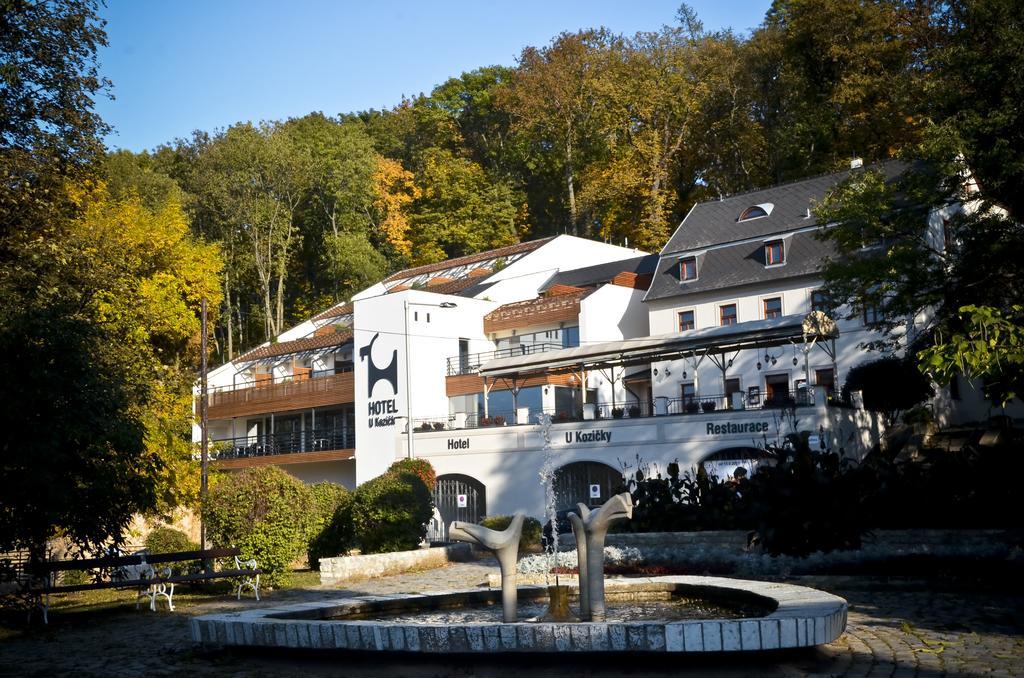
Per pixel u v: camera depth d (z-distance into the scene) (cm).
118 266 2469
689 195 7044
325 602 1233
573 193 7644
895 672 888
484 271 6259
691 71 6750
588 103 7269
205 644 1157
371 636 954
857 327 4128
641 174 6700
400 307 5084
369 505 2786
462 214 7800
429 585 2170
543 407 4678
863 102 5631
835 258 4316
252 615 1132
